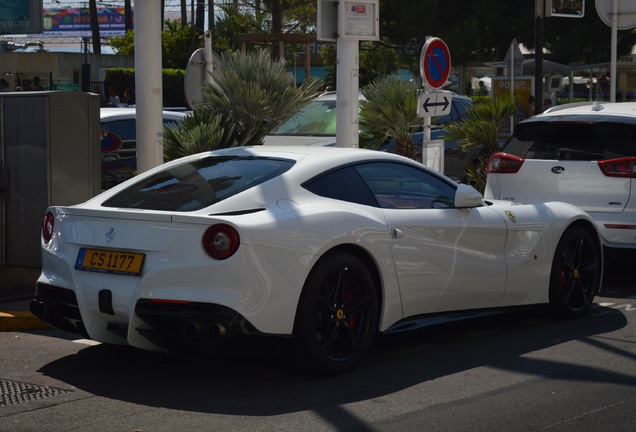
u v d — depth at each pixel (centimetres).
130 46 4588
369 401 561
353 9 1081
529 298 760
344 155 663
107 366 643
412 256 657
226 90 1105
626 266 1088
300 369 609
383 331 643
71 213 623
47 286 629
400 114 1248
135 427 513
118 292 586
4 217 868
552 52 3475
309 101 1148
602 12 1515
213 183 634
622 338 731
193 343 560
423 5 3309
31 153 850
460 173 1507
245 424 517
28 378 613
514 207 754
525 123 996
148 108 973
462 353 684
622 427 518
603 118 947
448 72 1148
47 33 10169
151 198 634
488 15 3488
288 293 577
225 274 559
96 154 882
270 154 667
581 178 942
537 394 579
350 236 612
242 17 3406
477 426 516
